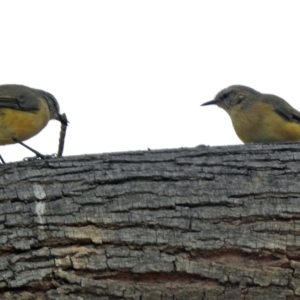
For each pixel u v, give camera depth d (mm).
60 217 8594
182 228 8555
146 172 8961
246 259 8477
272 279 8312
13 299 8219
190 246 8445
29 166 9188
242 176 8969
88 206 8680
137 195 8758
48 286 8266
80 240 8492
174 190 8805
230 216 8656
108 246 8461
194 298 8234
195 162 9141
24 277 8273
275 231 8594
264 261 8469
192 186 8852
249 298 8258
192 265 8344
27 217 8625
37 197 8766
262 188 8844
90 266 8320
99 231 8523
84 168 9047
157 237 8484
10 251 8484
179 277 8359
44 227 8547
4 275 8266
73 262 8328
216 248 8453
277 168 9070
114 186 8828
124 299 8203
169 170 9016
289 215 8664
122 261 8359
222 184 8875
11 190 8867
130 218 8586
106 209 8656
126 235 8484
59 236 8484
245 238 8523
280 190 8828
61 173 9016
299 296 8297
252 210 8688
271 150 9367
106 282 8258
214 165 9102
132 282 8305
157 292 8219
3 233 8531
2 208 8727
